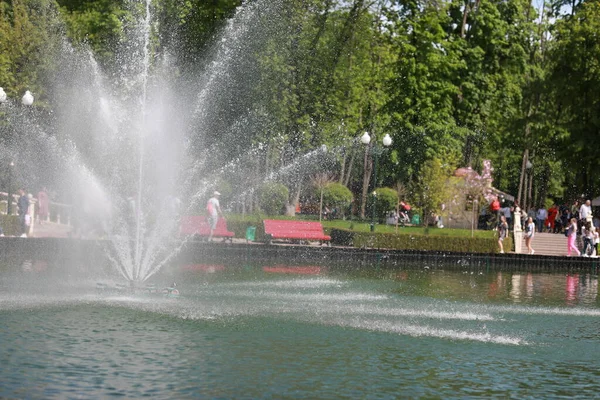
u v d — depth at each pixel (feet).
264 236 116.06
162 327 46.85
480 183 143.13
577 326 55.57
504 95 177.06
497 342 47.88
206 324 48.49
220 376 36.63
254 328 48.14
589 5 167.53
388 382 37.17
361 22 163.02
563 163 177.27
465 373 39.65
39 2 155.94
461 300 66.69
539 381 38.91
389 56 185.68
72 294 57.52
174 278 72.02
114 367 37.17
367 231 116.37
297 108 157.79
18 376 34.91
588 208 134.31
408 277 85.71
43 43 151.74
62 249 90.27
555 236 136.77
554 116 176.86
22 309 50.47
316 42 156.97
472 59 170.50
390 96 174.09
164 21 149.07
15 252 87.45
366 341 45.98
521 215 141.69
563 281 91.20
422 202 139.13
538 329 53.57
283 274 81.10
